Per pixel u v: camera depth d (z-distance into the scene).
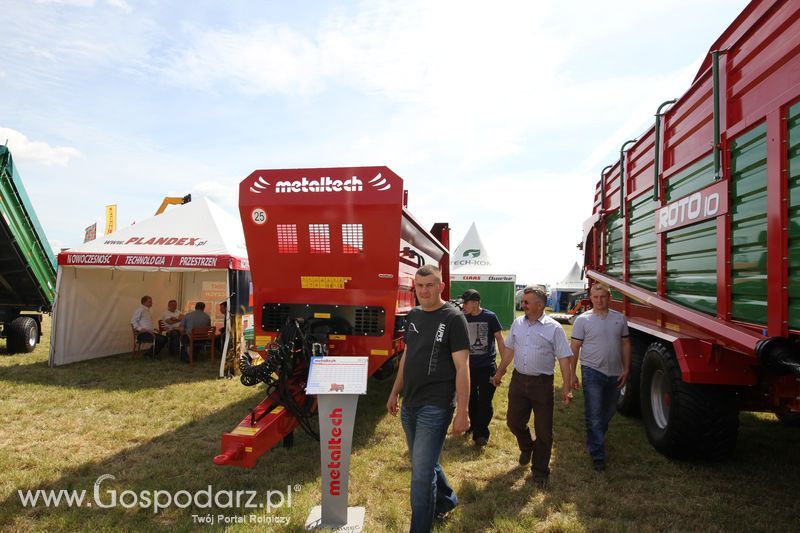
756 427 5.56
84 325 9.47
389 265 4.75
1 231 8.97
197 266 8.30
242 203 4.89
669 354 4.30
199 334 9.34
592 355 4.40
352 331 4.88
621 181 6.04
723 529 3.23
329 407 3.24
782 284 2.83
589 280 8.23
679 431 4.08
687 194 4.21
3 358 9.53
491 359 4.97
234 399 6.55
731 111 3.46
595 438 4.30
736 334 3.23
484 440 4.92
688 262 4.21
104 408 6.05
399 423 5.59
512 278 19.92
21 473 4.00
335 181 4.71
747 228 3.27
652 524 3.31
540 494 3.78
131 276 10.72
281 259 4.96
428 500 2.76
